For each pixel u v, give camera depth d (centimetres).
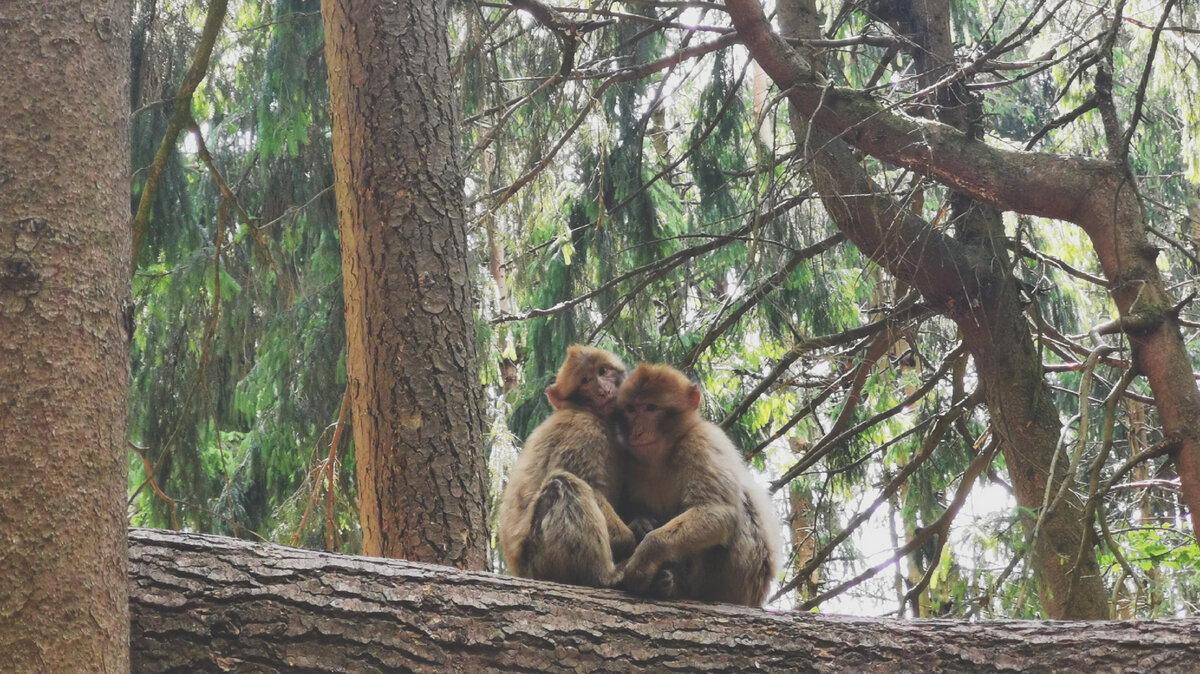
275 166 1443
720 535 692
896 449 1565
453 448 855
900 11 1337
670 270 1428
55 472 423
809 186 1402
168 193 1406
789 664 596
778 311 1413
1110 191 1045
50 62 460
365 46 922
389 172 896
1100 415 1922
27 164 446
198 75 887
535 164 1352
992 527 1082
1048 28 1494
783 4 1316
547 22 1117
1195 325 1176
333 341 1410
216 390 1538
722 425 1335
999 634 617
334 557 567
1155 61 1380
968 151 1087
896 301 1391
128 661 444
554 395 813
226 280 1412
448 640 556
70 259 444
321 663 531
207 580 531
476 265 1397
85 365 439
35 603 409
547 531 673
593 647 580
